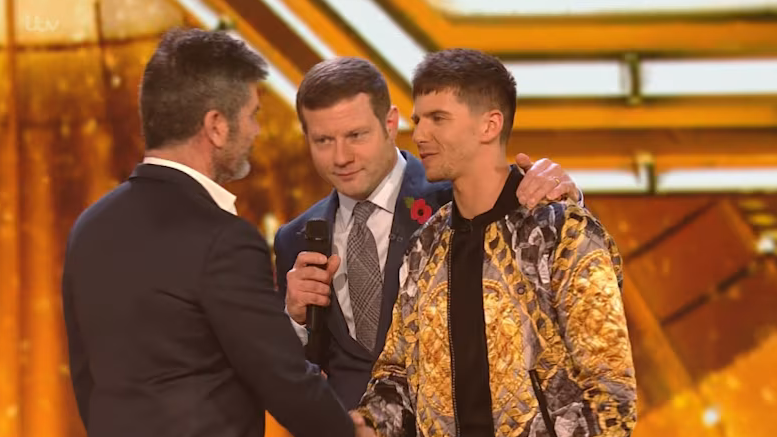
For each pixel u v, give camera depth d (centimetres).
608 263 407
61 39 910
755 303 866
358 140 505
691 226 874
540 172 430
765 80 866
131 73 905
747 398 864
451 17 880
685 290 874
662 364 873
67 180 912
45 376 919
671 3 870
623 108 879
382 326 516
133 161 909
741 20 866
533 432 408
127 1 902
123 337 392
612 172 882
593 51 878
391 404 451
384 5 877
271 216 893
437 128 431
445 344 430
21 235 915
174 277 388
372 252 525
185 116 405
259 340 391
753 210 869
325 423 413
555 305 411
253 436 409
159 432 386
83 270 403
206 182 408
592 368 398
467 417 426
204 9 891
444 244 439
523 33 879
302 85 509
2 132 912
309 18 880
